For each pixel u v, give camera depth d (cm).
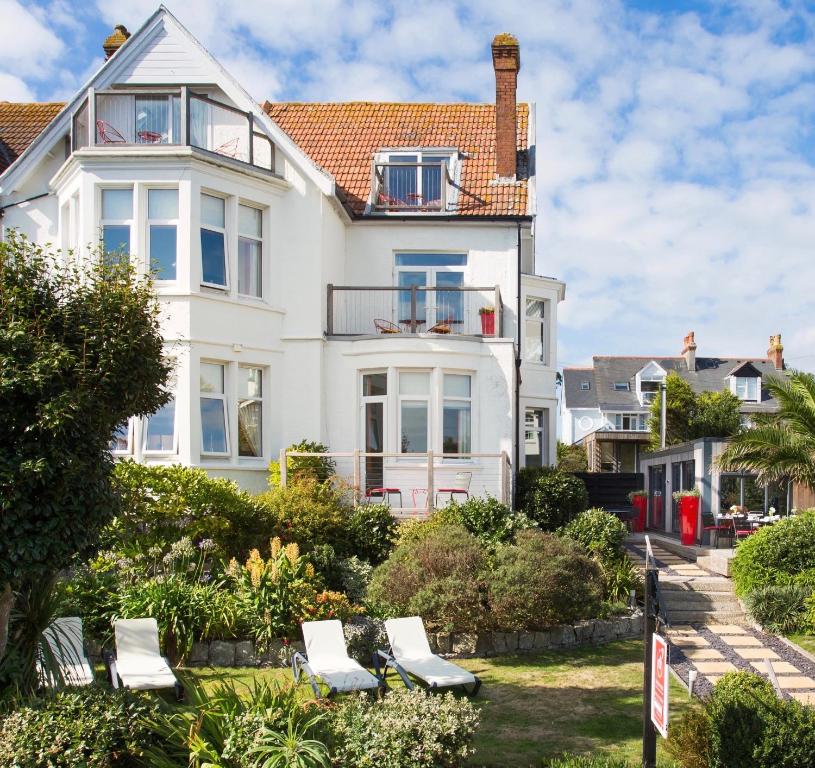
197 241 1862
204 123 1995
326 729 783
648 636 799
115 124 1953
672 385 4309
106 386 768
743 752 779
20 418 718
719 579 1744
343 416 2025
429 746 760
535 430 2655
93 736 717
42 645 834
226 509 1529
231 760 720
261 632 1220
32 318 754
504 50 2370
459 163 2398
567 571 1386
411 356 1998
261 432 2000
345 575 1482
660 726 754
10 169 2070
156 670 1027
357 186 2339
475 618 1313
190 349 1831
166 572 1331
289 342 2019
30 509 711
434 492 1880
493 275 2236
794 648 1404
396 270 2270
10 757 675
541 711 1045
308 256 2025
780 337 6034
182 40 2031
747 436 1827
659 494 2786
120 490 865
